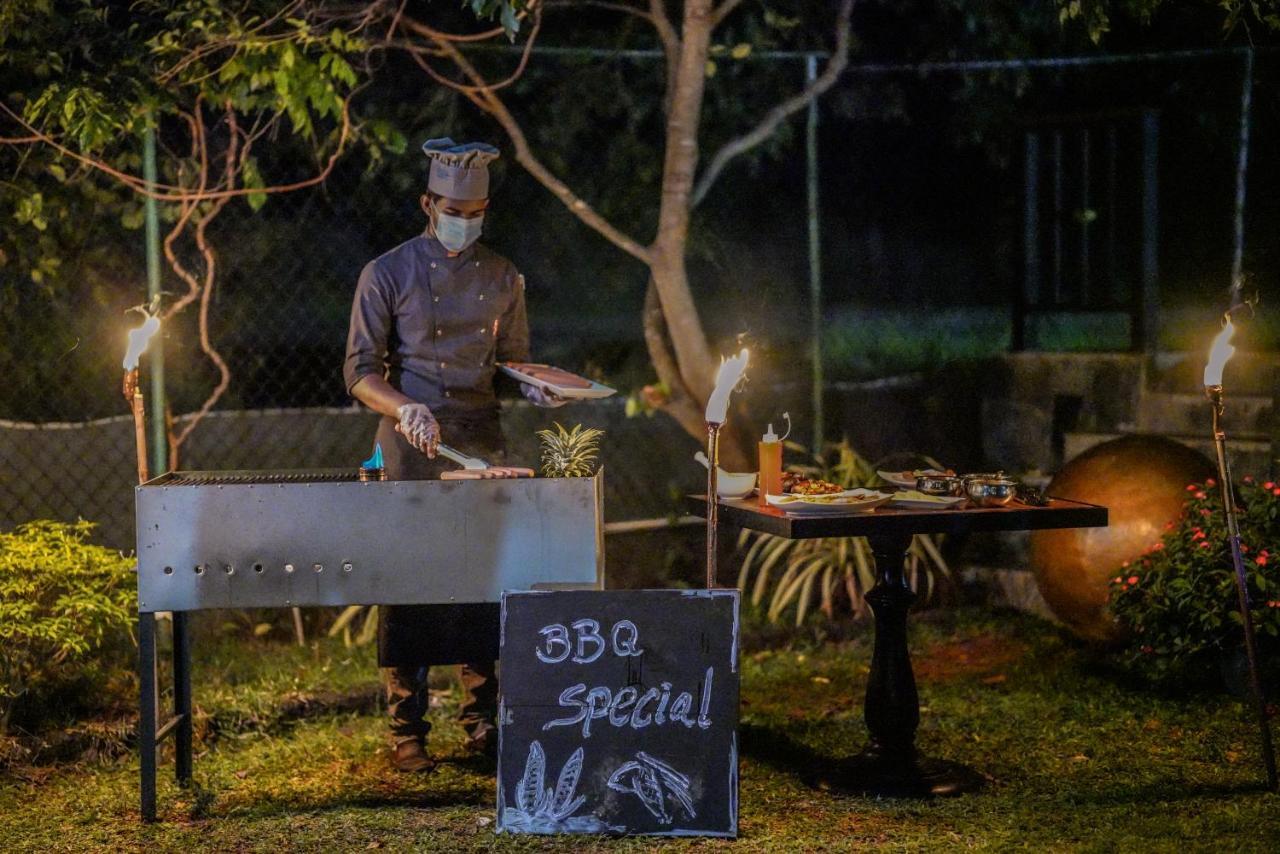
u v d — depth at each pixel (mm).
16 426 6539
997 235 10141
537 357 8836
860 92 8992
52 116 6078
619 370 8672
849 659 6441
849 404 7988
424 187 8078
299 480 4469
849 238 10047
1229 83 8305
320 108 6113
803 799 4551
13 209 6270
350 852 4090
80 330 7266
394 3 6977
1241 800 4398
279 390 8211
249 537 4223
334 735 5352
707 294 9148
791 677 6184
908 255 10258
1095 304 7633
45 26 5930
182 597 4234
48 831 4348
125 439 6754
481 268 4867
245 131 7168
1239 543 4566
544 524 4234
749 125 8695
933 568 7328
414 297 4781
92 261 7020
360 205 7992
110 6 6348
